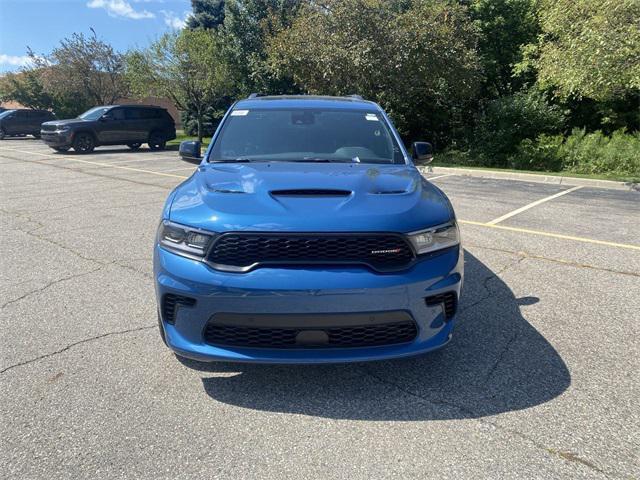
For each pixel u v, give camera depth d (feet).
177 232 10.02
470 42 60.03
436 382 10.55
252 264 9.30
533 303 14.78
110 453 8.32
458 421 9.21
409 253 9.62
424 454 8.32
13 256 19.44
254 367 11.16
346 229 9.31
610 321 13.55
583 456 8.24
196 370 11.02
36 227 24.22
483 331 12.93
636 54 36.91
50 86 109.40
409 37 54.90
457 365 11.24
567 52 41.19
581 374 10.84
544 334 12.76
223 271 9.34
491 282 16.55
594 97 42.63
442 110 69.62
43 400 9.81
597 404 9.71
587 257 19.29
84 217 26.50
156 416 9.36
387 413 9.48
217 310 9.39
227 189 10.75
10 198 32.42
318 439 8.72
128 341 12.37
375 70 55.36
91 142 67.51
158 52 79.36
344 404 9.78
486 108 66.74
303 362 9.30
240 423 9.18
